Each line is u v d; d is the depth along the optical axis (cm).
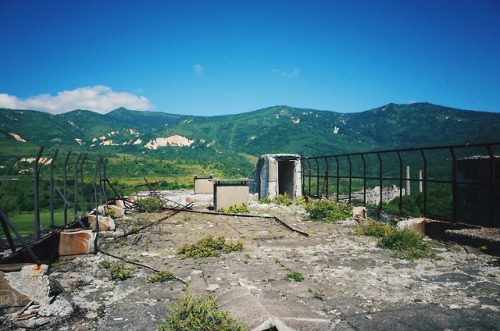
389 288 552
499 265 672
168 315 456
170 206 1748
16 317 452
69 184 3319
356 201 1501
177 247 871
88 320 450
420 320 439
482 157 2620
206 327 384
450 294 525
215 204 1591
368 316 450
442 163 4581
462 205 2759
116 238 989
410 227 934
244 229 1124
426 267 667
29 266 474
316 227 1132
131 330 420
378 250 809
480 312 462
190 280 600
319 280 592
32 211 3177
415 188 4278
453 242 831
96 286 578
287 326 389
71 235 769
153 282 594
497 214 2494
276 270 653
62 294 499
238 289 504
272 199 1802
